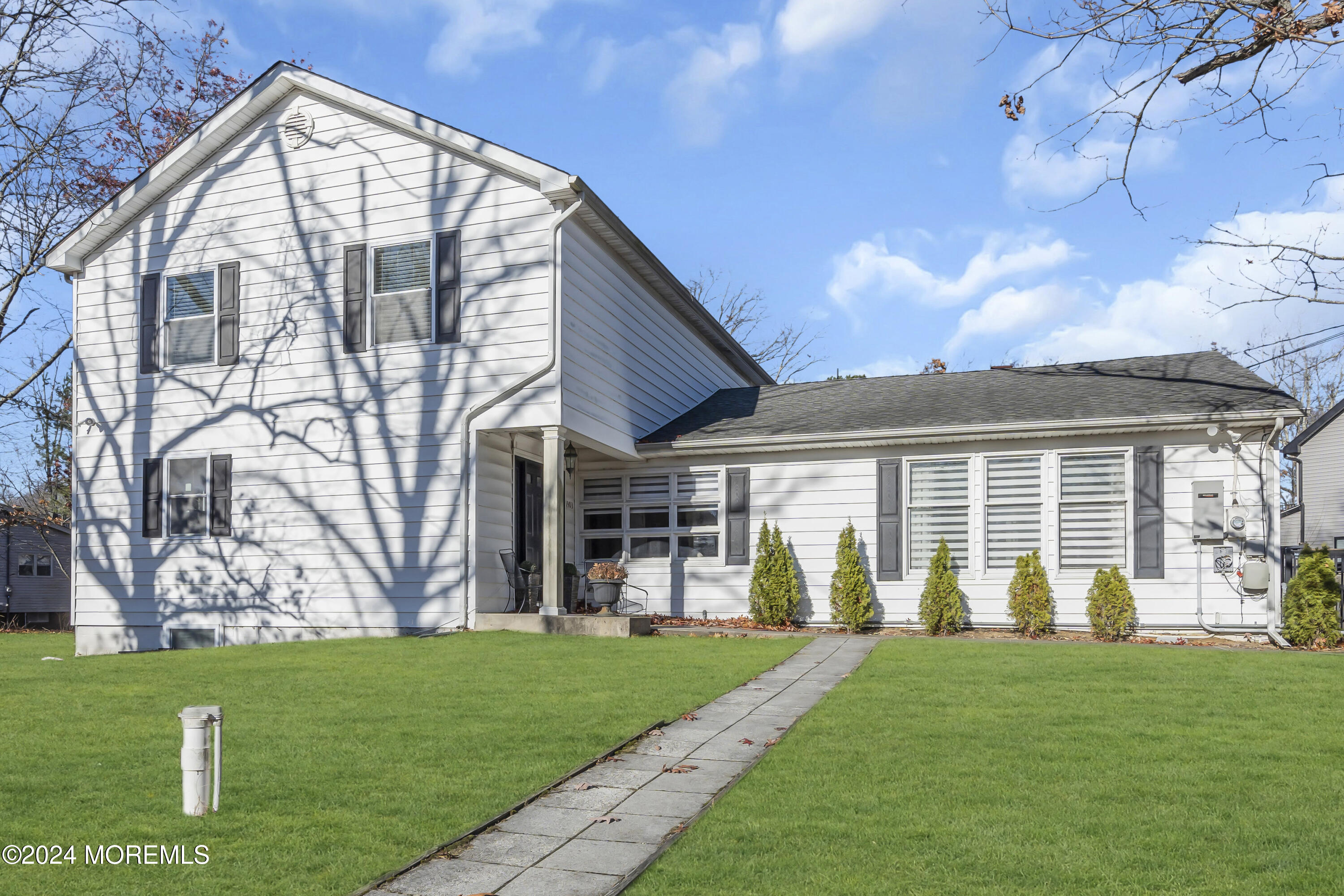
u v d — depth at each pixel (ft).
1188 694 30.01
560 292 48.14
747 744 24.38
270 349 53.26
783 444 55.16
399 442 50.37
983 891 14.66
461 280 49.85
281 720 26.48
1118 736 24.49
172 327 55.62
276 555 52.29
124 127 89.25
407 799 19.38
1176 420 47.93
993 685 31.60
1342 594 56.03
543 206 48.67
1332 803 18.94
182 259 55.62
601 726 25.73
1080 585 50.01
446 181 50.55
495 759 22.45
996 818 18.12
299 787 20.13
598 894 14.88
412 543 49.78
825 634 49.21
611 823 18.44
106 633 55.31
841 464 54.90
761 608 53.83
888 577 53.16
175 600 54.08
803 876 15.33
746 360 79.51
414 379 50.37
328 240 52.60
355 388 51.42
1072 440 50.75
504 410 48.65
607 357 54.19
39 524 104.22
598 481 59.72
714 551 57.16
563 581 49.37
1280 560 46.96
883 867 15.66
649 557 58.29
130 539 55.31
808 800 19.36
